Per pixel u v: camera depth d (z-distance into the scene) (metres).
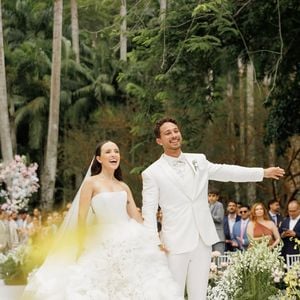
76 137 40.97
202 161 8.83
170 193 8.65
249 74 34.44
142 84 24.78
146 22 23.45
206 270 8.62
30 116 46.22
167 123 8.80
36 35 48.56
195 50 20.34
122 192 9.30
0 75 32.81
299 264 10.91
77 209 9.37
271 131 23.11
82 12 50.09
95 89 45.62
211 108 22.61
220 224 16.39
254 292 11.70
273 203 16.88
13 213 23.69
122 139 37.72
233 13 21.16
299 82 22.33
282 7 20.56
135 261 8.90
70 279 8.88
